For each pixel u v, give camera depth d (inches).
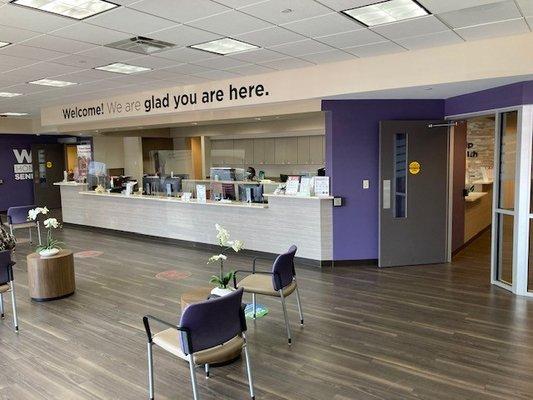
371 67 212.5
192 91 286.7
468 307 184.7
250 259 274.5
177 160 510.6
